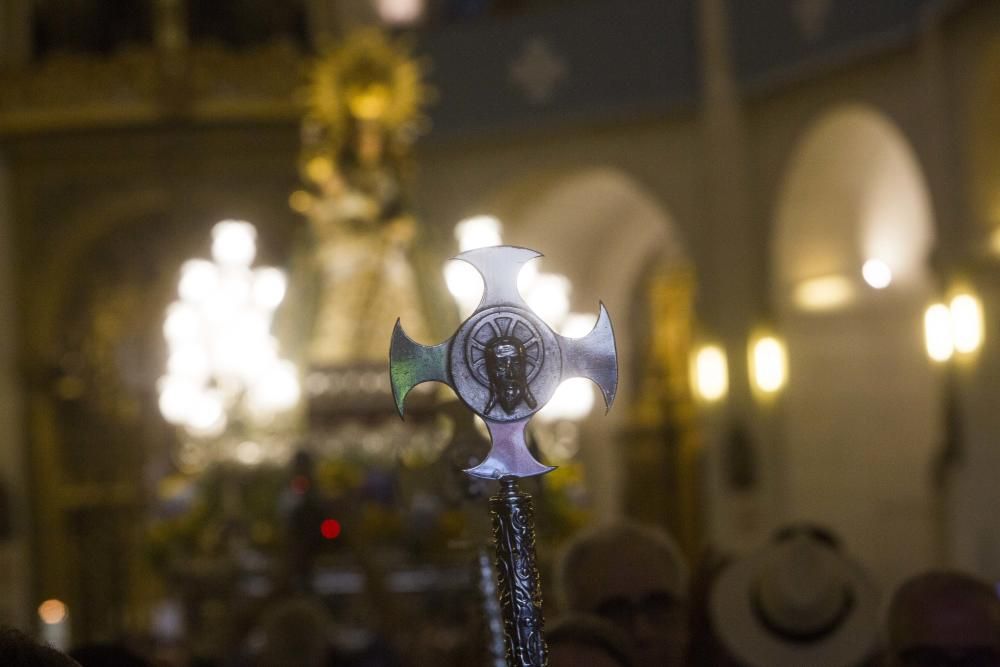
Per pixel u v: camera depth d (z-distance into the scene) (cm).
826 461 1891
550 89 2034
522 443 245
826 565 455
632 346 2370
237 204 2056
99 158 2058
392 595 1055
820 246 1897
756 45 1886
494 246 248
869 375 1895
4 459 2036
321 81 1897
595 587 425
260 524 1630
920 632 380
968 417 1483
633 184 2005
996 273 1452
